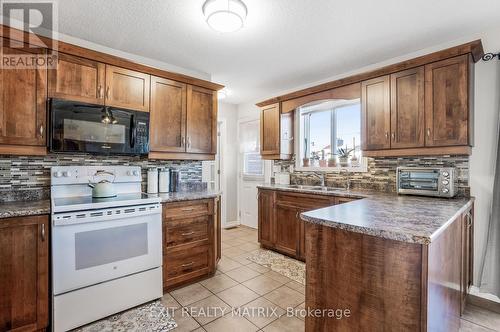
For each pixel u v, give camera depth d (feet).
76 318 5.98
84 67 7.17
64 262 5.85
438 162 8.35
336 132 11.93
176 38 7.98
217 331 5.92
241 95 14.47
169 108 8.83
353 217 4.56
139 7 6.38
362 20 6.96
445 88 7.36
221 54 9.12
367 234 3.83
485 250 7.36
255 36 7.84
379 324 3.81
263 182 14.93
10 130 6.14
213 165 15.31
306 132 13.15
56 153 7.44
